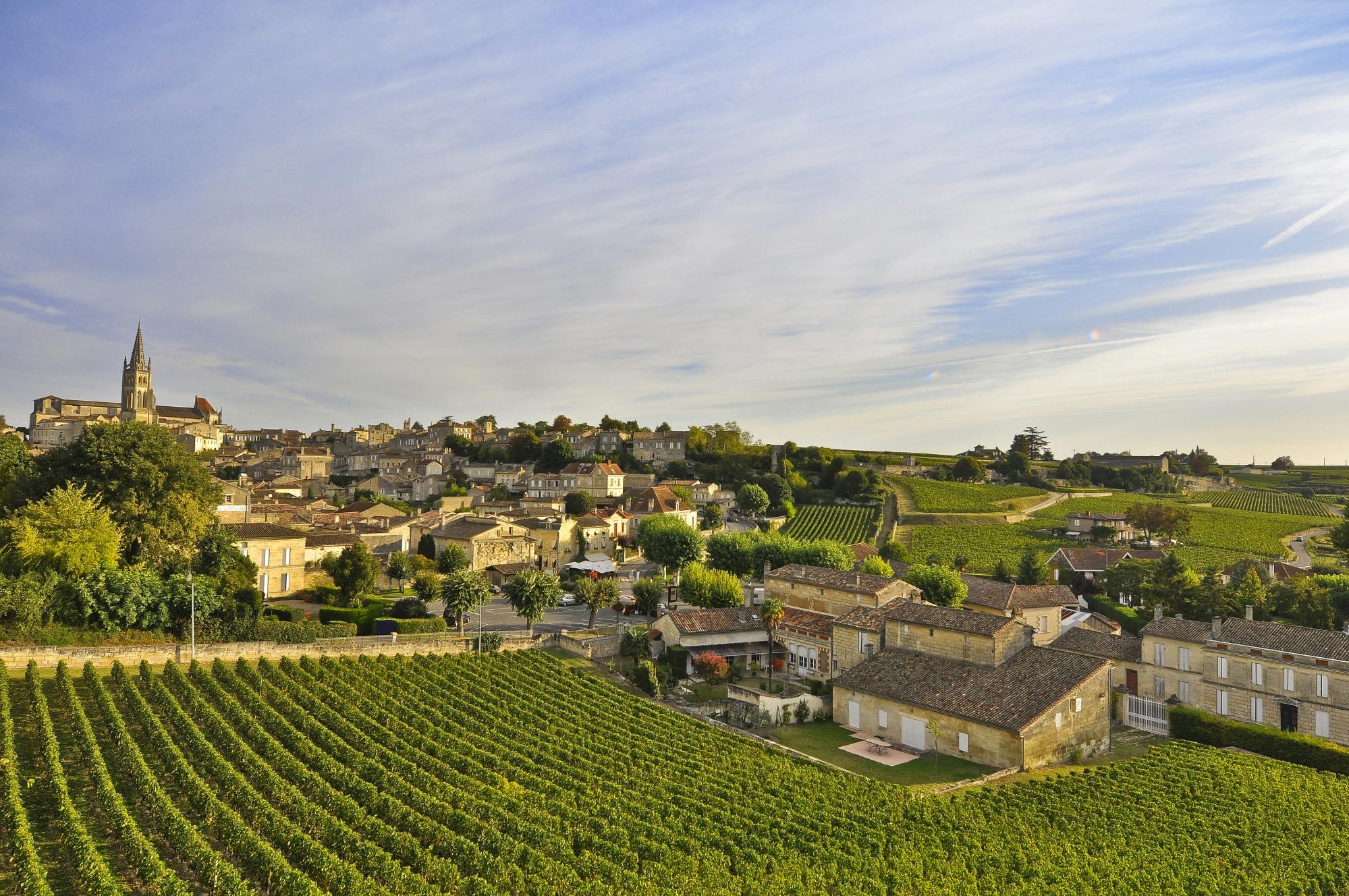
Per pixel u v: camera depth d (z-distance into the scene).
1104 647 80.38
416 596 99.38
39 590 63.78
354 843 37.56
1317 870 41.56
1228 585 102.94
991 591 91.56
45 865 35.47
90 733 46.31
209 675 61.59
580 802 45.31
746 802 46.22
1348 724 62.47
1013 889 36.81
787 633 82.69
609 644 83.81
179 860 37.00
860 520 183.62
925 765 56.66
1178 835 44.62
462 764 49.72
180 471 78.56
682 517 157.38
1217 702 70.38
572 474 190.50
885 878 37.69
